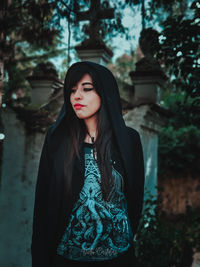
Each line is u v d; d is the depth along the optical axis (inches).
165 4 132.6
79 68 58.9
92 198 55.4
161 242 133.0
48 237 56.9
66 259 54.7
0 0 122.7
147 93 161.3
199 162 325.4
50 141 60.2
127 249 57.6
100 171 56.4
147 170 168.4
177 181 327.9
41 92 175.0
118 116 60.7
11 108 164.1
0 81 114.5
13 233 158.2
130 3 131.1
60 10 129.6
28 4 133.7
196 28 105.3
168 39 108.3
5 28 124.2
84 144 59.6
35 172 158.7
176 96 331.0
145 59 163.0
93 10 130.6
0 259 157.0
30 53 283.9
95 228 54.4
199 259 131.4
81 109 57.6
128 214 63.4
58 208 56.4
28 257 154.3
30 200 157.6
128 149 60.3
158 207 153.9
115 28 135.4
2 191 162.1
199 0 104.2
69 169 57.0
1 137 163.9
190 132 326.6
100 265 54.2
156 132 182.9
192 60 108.3
